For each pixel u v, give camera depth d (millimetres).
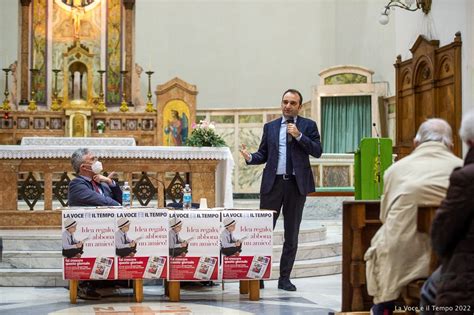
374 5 16859
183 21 18750
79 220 7141
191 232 7258
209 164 10383
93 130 17094
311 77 18266
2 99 18172
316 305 7137
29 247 9266
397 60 14672
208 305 7113
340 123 16609
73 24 18359
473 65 12047
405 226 4688
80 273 7141
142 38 18641
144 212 7219
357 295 5906
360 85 16312
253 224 7328
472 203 3820
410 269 4688
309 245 10102
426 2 13594
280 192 8078
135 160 10281
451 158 4855
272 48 18531
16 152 10133
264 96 18484
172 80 17266
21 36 18328
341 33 17984
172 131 17250
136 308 6895
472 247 3885
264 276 7328
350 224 5934
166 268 7223
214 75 18656
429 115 13422
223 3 18734
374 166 7418
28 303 7230
